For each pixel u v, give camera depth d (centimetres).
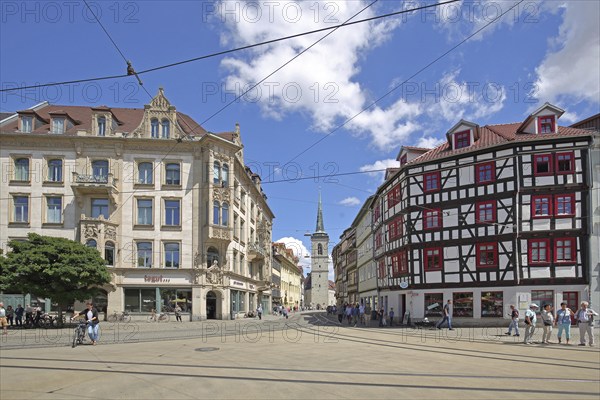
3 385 945
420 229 3534
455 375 1079
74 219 4016
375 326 3397
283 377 1033
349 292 7338
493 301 3192
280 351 1558
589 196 3055
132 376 1041
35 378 1020
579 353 1562
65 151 4088
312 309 12662
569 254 3053
